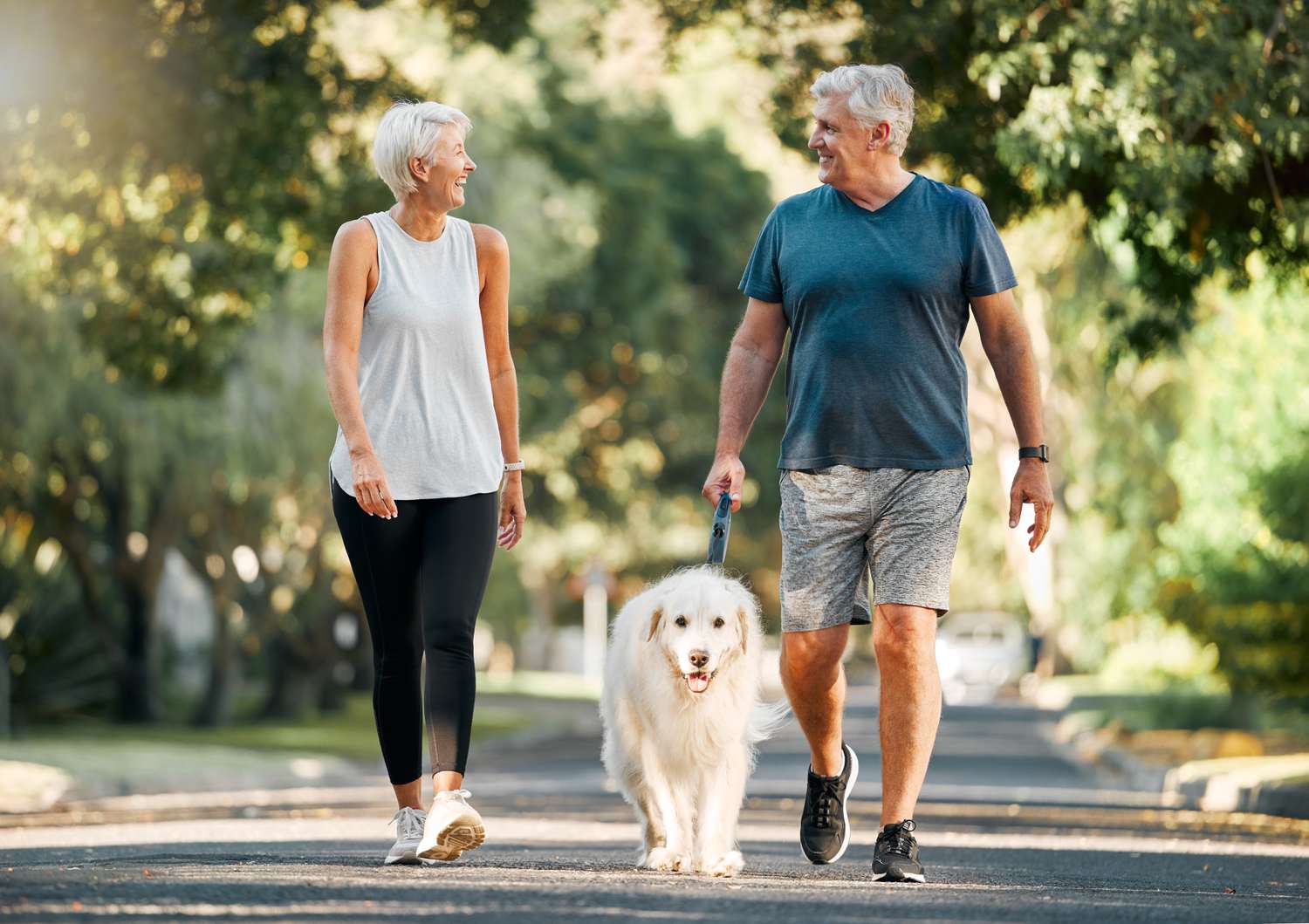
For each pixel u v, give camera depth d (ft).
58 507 120.26
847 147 29.12
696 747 28.84
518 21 86.22
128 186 85.15
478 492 28.60
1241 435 99.86
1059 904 23.98
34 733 114.11
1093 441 177.47
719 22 78.18
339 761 104.01
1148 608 127.85
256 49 78.95
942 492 28.60
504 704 192.75
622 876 26.86
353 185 86.28
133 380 100.78
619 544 242.37
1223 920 23.09
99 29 74.49
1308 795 64.34
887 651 28.53
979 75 59.31
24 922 20.24
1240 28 56.49
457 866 27.48
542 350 176.45
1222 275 82.84
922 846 39.22
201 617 197.88
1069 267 114.93
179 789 84.23
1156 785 84.99
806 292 29.19
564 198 153.89
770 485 195.52
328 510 140.77
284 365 116.26
